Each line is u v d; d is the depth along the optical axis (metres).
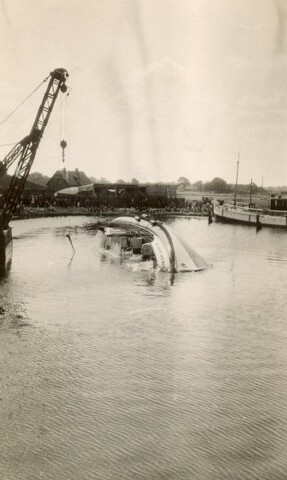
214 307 17.23
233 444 8.41
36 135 25.53
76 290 19.89
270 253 32.53
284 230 51.69
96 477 7.52
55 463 7.84
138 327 14.78
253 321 15.52
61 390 10.36
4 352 12.55
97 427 8.91
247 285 21.03
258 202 71.38
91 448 8.28
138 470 7.68
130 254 28.84
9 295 18.95
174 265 24.30
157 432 8.76
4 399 9.94
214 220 65.00
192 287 20.62
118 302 17.84
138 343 13.32
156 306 17.33
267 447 8.34
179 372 11.38
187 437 8.64
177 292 19.62
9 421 9.07
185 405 9.77
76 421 9.11
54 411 9.45
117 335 13.98
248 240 41.25
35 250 32.69
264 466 7.82
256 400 9.99
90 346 13.07
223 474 7.61
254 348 12.98
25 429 8.80
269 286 20.84
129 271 24.16
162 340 13.61
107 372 11.33
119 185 71.50
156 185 73.56
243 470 7.72
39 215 64.69
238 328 14.76
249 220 57.34
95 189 70.56
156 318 15.79
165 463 7.89
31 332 14.23
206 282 21.67
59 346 13.03
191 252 26.25
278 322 15.43
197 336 13.99
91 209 70.06
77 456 8.05
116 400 9.94
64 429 8.83
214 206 66.31
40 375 11.12
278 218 53.66
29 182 81.06
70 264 26.44
